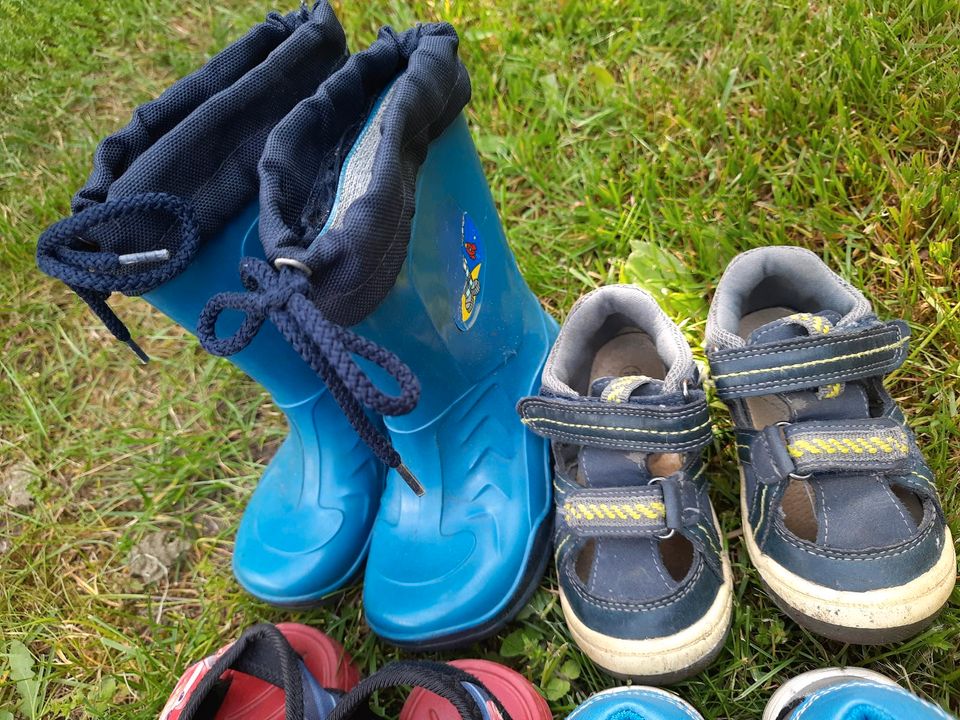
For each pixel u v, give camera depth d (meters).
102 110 1.94
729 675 1.01
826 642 1.01
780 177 1.42
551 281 1.44
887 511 0.90
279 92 0.87
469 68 1.76
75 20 2.07
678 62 1.65
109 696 1.17
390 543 1.11
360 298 0.76
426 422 1.04
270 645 0.98
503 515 1.07
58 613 1.29
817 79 1.47
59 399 1.54
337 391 0.72
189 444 1.43
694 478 1.00
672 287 1.37
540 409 1.00
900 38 1.46
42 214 1.71
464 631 1.04
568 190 1.55
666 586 0.94
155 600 1.29
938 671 0.96
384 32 0.92
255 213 0.91
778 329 0.98
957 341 1.15
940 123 1.37
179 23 2.07
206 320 0.73
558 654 1.05
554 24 1.77
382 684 0.87
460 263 0.97
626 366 1.17
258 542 1.19
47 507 1.41
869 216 1.34
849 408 0.95
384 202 0.75
